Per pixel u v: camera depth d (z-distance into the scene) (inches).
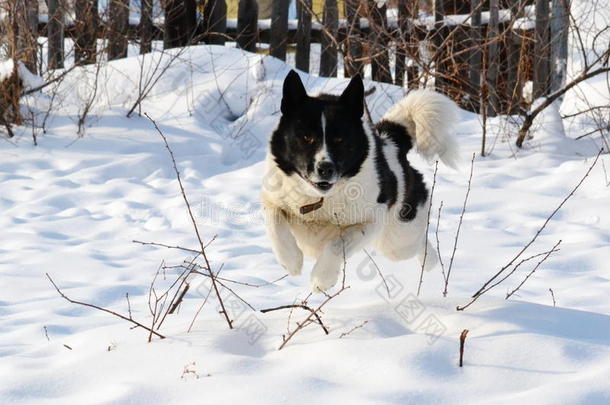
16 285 245.1
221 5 556.4
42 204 359.3
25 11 475.5
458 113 256.7
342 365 146.7
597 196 360.2
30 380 146.3
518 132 449.4
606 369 135.1
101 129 464.8
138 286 245.9
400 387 135.1
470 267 273.1
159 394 136.8
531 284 250.1
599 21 548.4
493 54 487.2
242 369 149.1
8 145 440.8
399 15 488.7
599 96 504.7
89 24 499.5
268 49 589.9
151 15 531.2
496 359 145.6
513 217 334.3
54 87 471.5
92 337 176.1
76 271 265.0
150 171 417.7
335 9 523.8
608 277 261.3
